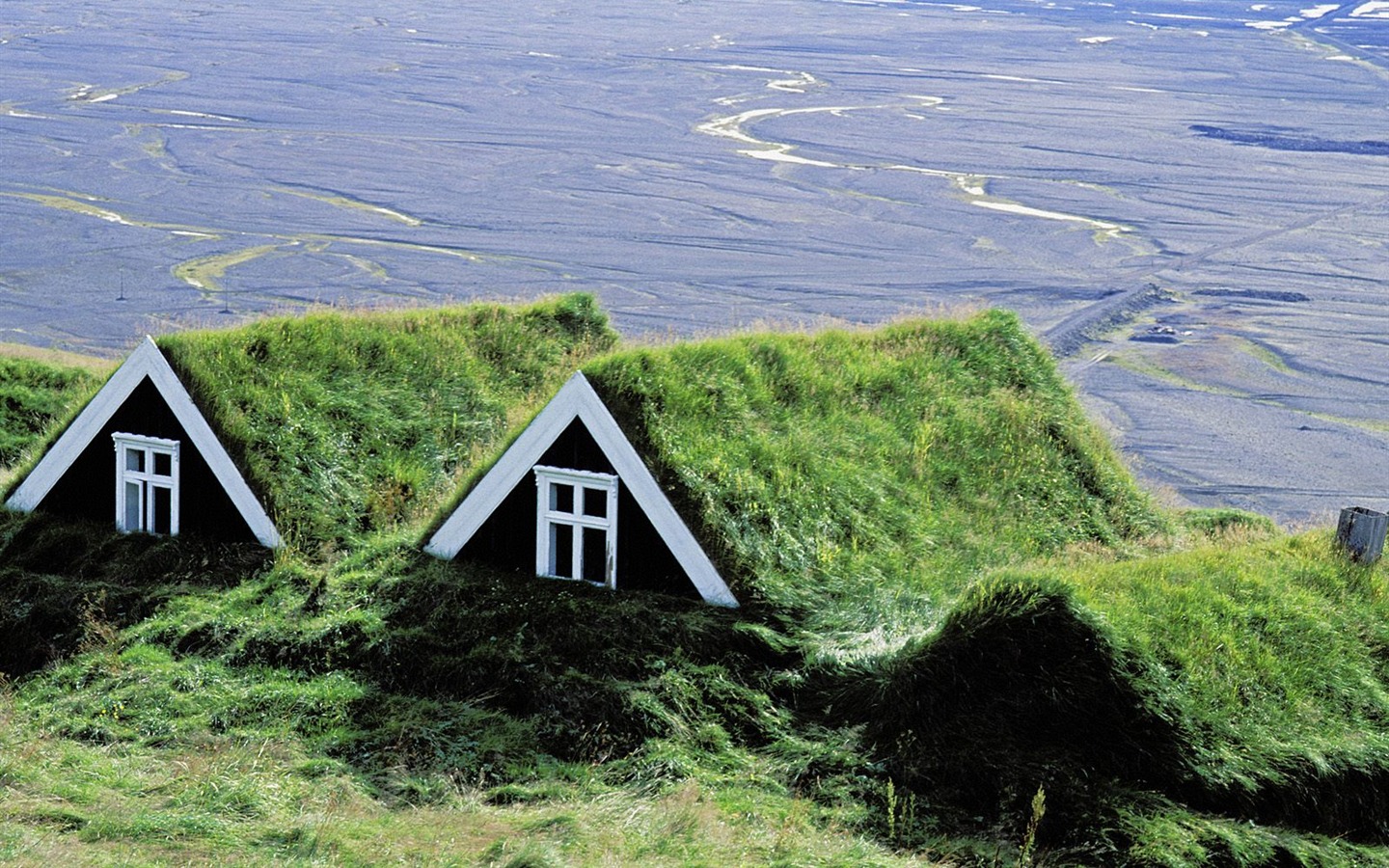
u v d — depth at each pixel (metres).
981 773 15.24
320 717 16.75
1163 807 14.97
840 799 15.20
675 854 13.10
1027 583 16.28
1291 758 15.55
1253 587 18.30
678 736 16.27
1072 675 15.77
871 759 15.76
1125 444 54.56
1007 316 27.02
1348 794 15.56
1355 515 20.06
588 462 18.86
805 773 15.66
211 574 20.42
